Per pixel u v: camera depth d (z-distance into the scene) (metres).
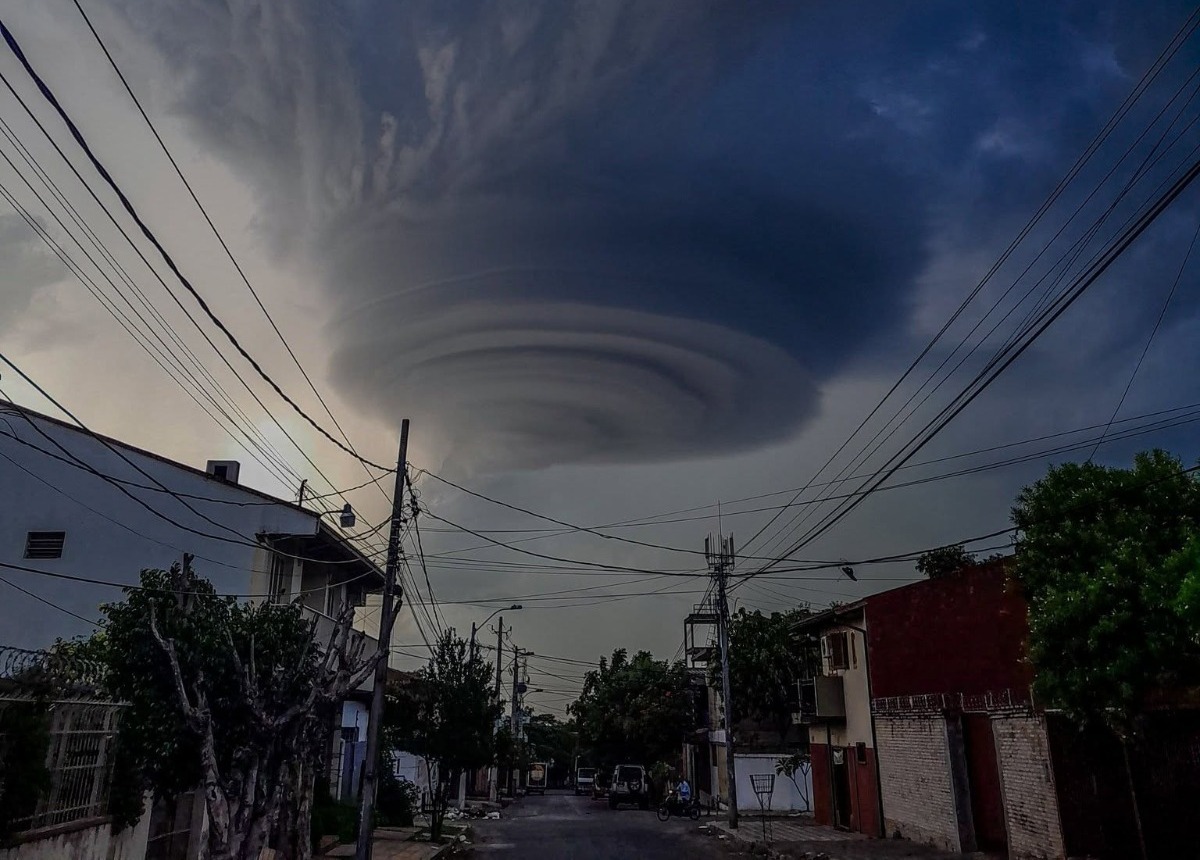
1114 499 14.17
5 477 20.28
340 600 28.08
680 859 21.98
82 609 19.77
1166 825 14.15
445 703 28.69
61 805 10.55
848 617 28.62
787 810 38.53
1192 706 13.16
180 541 20.52
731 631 43.72
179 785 12.05
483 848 24.89
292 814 13.05
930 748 22.34
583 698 68.62
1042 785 16.53
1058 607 13.60
